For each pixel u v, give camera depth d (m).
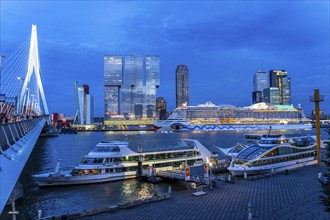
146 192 57.69
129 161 68.75
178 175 62.84
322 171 61.88
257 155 65.06
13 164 29.95
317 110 71.25
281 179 55.28
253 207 38.66
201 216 35.53
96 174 64.00
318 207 37.66
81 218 35.41
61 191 58.81
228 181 53.59
